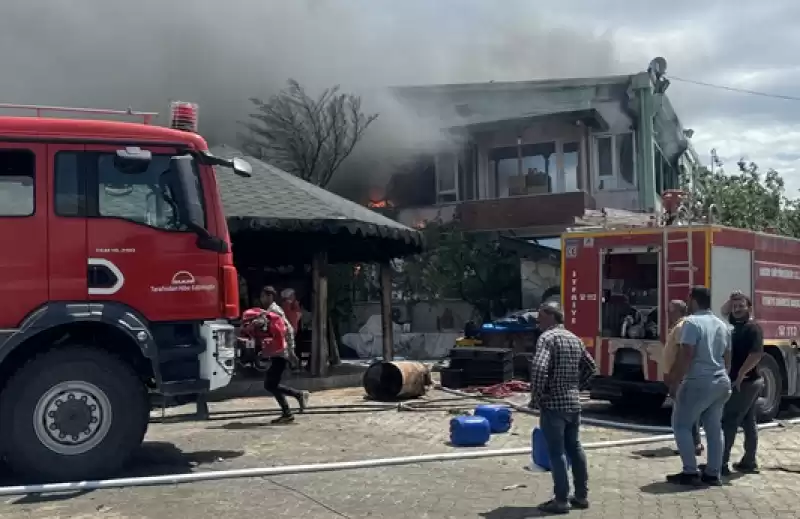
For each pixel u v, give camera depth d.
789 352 11.95
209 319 7.98
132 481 7.30
